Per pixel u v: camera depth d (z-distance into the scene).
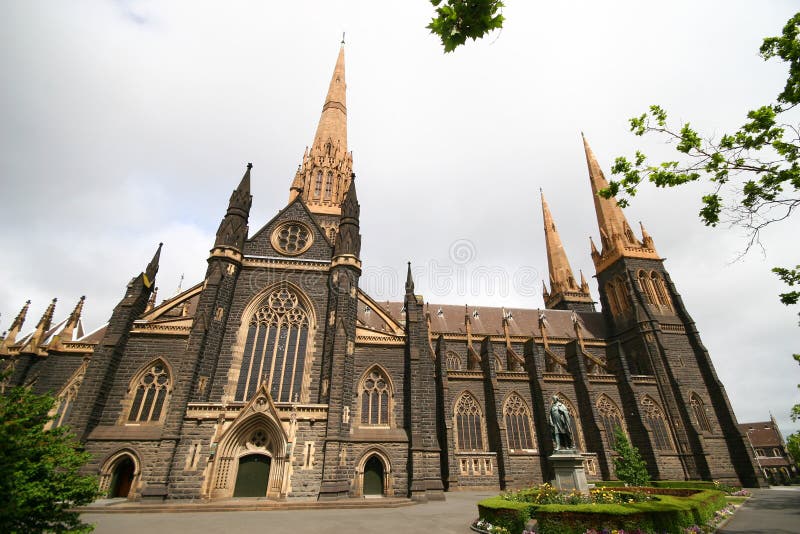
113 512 26.27
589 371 59.91
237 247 41.28
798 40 14.98
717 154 16.34
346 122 82.62
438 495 34.72
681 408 55.19
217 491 30.83
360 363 39.31
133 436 32.31
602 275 75.44
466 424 49.25
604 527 15.85
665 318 64.94
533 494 22.55
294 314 40.34
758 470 50.91
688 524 17.88
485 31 9.09
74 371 40.16
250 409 32.97
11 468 11.99
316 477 32.09
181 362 35.19
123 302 37.56
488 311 72.94
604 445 47.78
